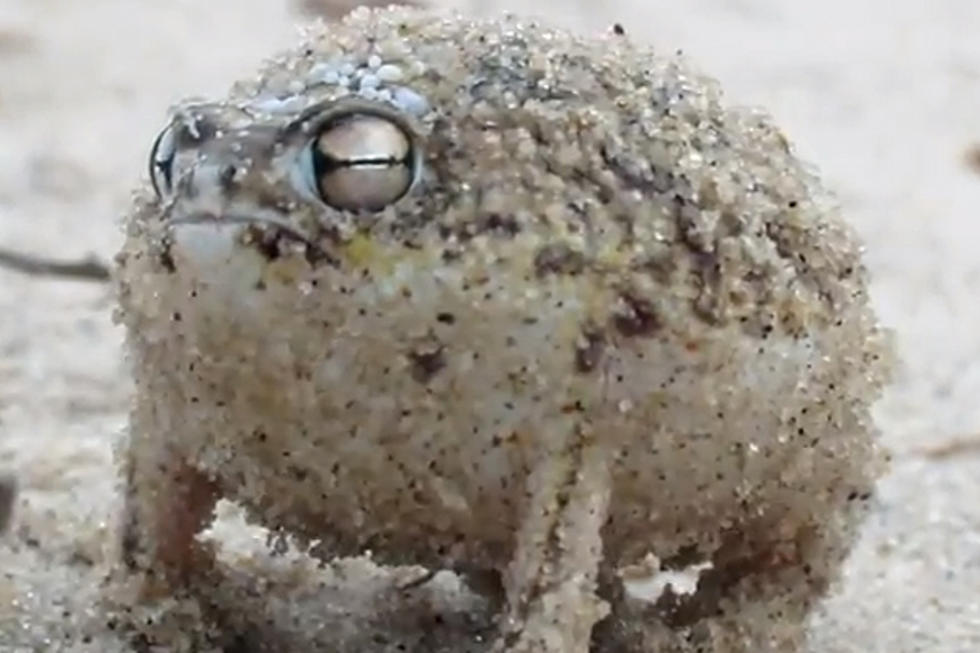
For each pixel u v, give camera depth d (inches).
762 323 7.6
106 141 16.4
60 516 9.3
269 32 20.6
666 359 7.5
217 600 8.3
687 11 22.4
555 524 7.5
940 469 10.5
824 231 7.8
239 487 7.8
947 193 16.2
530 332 7.4
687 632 8.2
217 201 7.3
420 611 8.5
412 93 7.5
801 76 19.9
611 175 7.5
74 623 8.4
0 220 13.9
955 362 12.0
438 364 7.4
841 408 7.9
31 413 10.6
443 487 7.5
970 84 19.8
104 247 13.4
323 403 7.5
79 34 19.8
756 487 7.8
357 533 7.7
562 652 7.6
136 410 8.0
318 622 8.4
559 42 7.8
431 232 7.4
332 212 7.3
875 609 9.2
